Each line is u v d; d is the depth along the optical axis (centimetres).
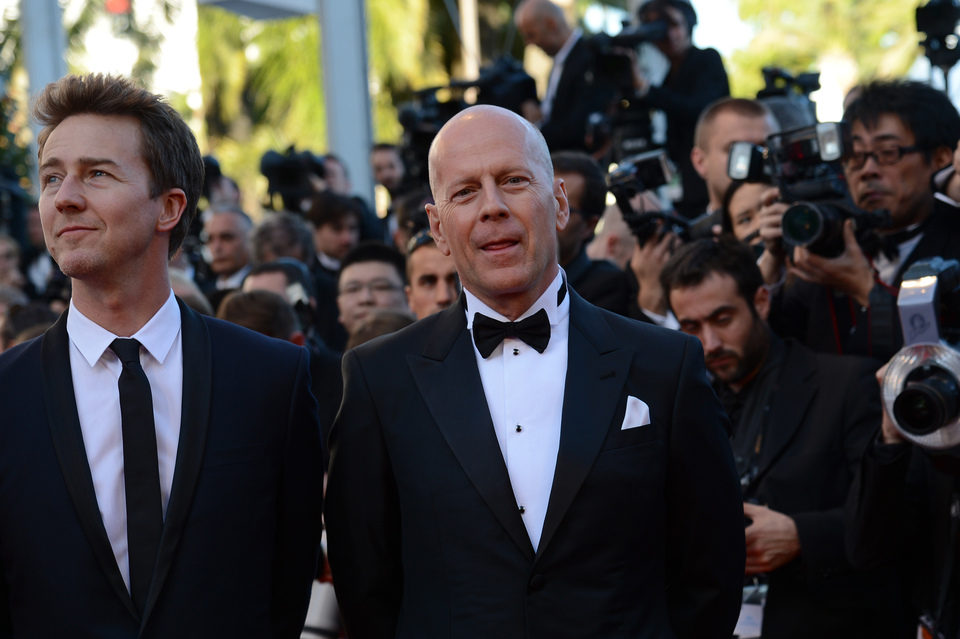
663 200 529
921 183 333
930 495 283
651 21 551
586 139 561
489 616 216
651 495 223
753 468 305
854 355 326
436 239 238
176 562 214
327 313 558
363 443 233
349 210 627
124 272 220
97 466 217
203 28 1652
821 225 307
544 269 225
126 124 220
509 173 221
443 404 228
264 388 229
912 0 1828
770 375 313
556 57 594
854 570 285
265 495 226
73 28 1545
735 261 313
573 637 215
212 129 1688
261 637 223
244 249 619
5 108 938
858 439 298
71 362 223
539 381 229
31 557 212
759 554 287
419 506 224
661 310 376
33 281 768
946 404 244
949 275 258
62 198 213
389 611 237
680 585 235
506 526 218
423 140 563
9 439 216
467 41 1391
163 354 224
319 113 1641
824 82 560
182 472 217
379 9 1564
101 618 210
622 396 226
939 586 276
